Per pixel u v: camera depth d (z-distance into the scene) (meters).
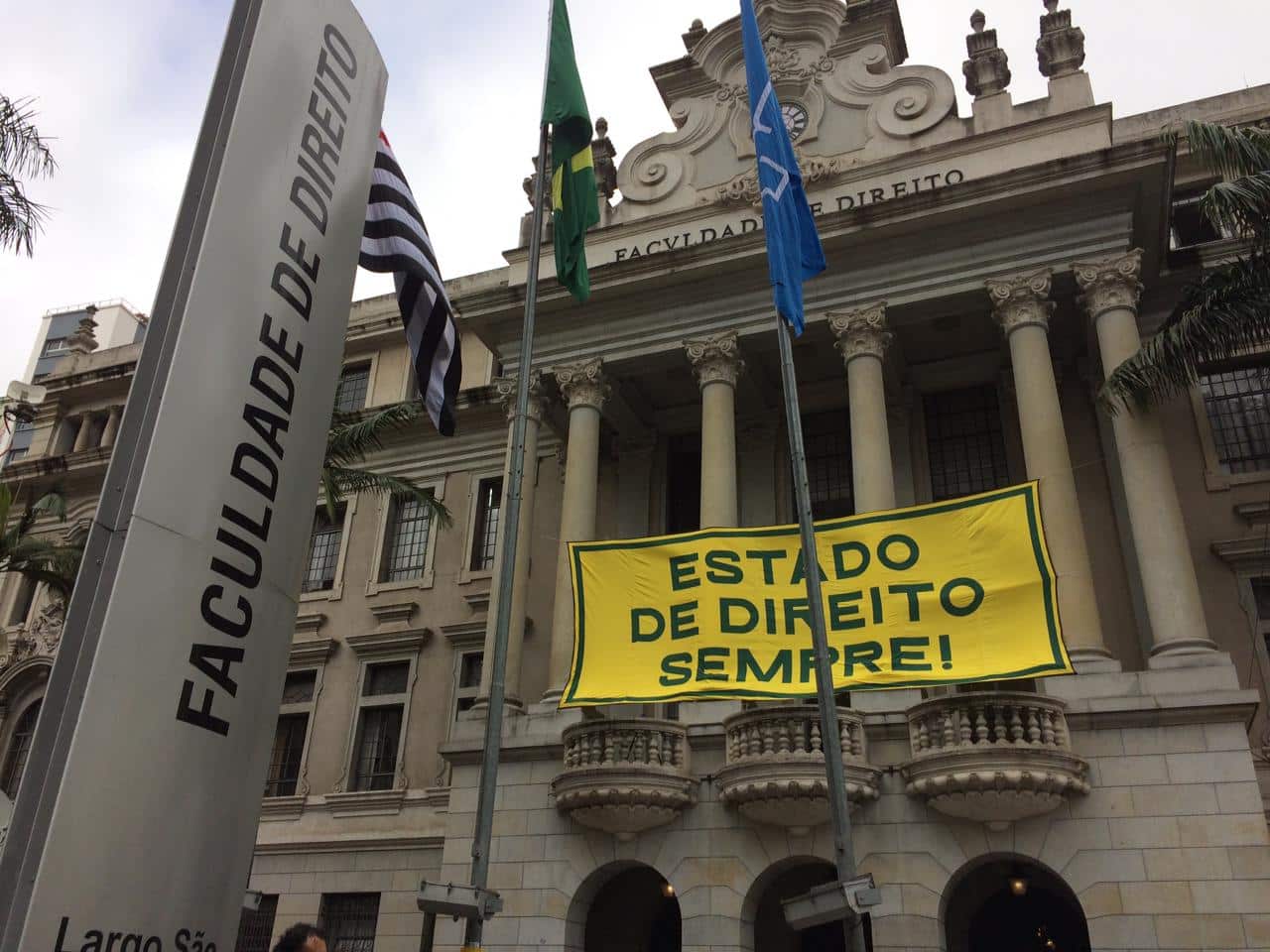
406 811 23.31
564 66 15.54
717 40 24.23
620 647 16.53
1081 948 18.14
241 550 6.67
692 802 17.03
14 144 14.43
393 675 25.39
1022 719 15.39
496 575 20.78
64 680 5.60
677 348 21.17
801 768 15.77
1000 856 15.36
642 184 23.73
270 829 24.31
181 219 6.99
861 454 18.72
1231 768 14.67
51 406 34.09
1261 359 20.36
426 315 13.53
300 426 7.36
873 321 19.66
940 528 16.02
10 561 18.41
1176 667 15.48
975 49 21.91
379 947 22.06
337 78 8.44
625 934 19.66
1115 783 15.10
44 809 5.26
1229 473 19.73
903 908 15.31
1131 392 16.92
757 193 21.83
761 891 16.84
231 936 6.23
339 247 8.09
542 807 17.94
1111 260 18.47
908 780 15.84
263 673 6.70
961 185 19.22
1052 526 16.95
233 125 7.24
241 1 7.75
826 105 22.72
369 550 27.05
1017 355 18.48
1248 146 15.34
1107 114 19.75
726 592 16.39
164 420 6.29
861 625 15.76
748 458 22.98
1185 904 14.16
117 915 5.47
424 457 27.53
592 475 20.84
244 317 7.04
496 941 17.16
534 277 13.80
